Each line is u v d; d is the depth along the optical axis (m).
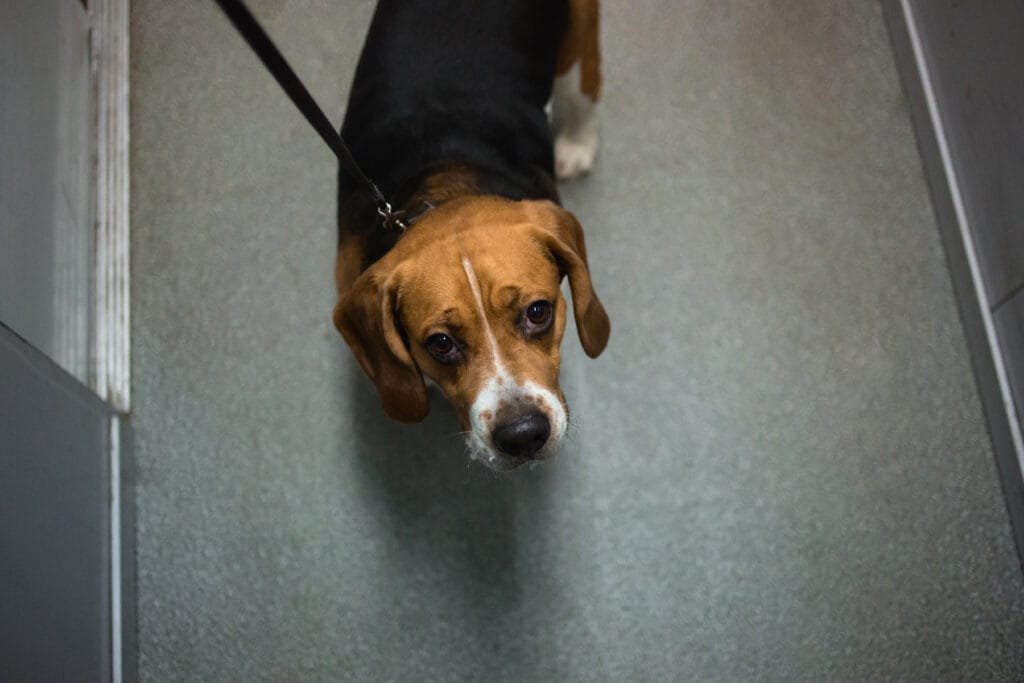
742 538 1.04
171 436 1.07
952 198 1.10
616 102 1.18
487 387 0.80
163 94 1.18
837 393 1.08
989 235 1.06
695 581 1.02
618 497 1.05
